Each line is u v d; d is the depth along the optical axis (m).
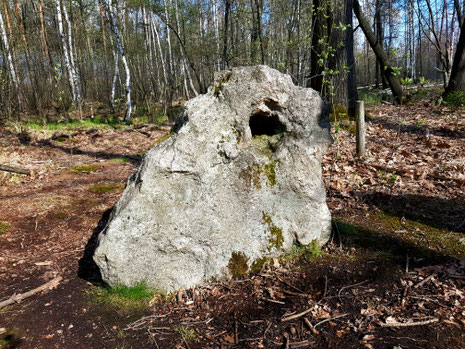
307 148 3.07
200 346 2.19
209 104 2.87
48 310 2.65
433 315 2.24
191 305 2.62
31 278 3.15
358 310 2.38
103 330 2.39
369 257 3.05
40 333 2.40
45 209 4.82
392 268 2.84
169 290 2.79
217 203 2.81
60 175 6.77
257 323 2.36
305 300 2.55
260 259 3.02
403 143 6.36
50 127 12.94
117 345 2.24
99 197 5.38
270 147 3.13
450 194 4.12
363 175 4.95
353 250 3.18
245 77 2.88
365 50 31.88
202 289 2.78
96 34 21.69
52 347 2.25
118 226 2.60
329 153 5.97
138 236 2.62
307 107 3.07
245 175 2.92
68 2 20.30
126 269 2.66
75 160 8.15
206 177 2.75
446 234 3.30
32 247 3.76
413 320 2.22
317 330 2.24
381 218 3.77
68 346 2.26
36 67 22.03
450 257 2.91
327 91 8.23
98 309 2.63
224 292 2.74
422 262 2.88
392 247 3.18
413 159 5.36
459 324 2.13
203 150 2.74
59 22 17.94
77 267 3.31
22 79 17.66
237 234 2.92
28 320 2.54
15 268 3.33
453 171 4.68
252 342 2.19
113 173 6.95
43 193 5.55
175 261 2.79
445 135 6.73
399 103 12.09
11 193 5.59
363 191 4.45
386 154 5.73
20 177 6.50
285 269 2.97
